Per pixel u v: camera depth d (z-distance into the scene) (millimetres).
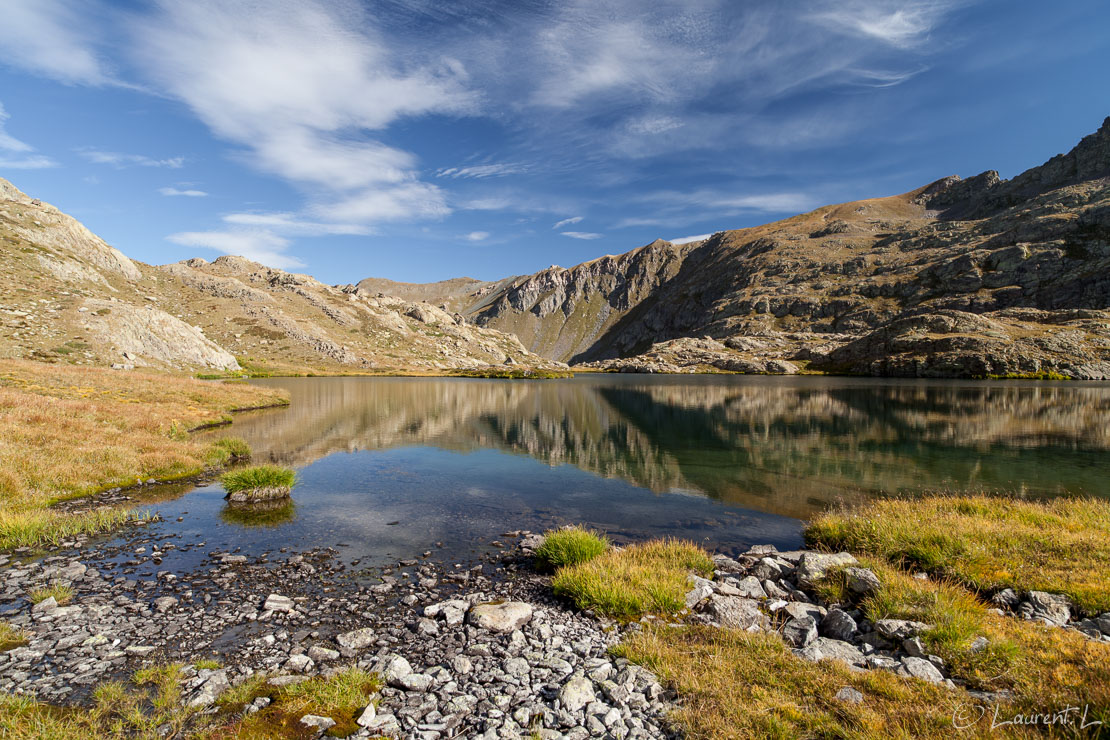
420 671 8047
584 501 21375
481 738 6242
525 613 10125
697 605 10406
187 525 16766
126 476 21719
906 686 6824
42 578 12000
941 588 9945
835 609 9578
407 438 39156
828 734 5898
